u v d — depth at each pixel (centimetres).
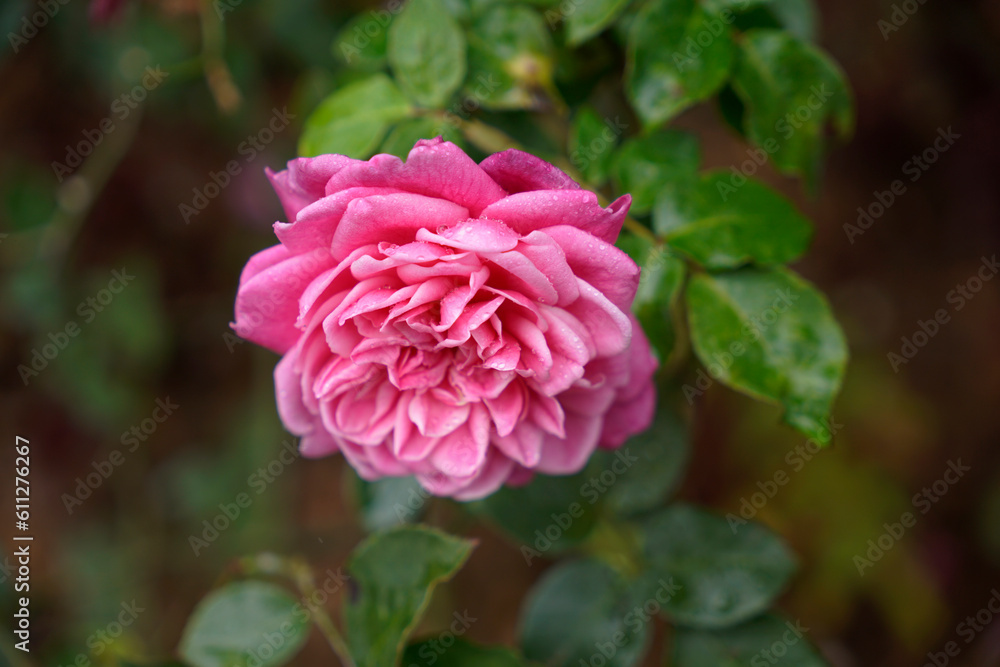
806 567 62
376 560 43
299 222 39
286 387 41
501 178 39
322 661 63
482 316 39
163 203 65
